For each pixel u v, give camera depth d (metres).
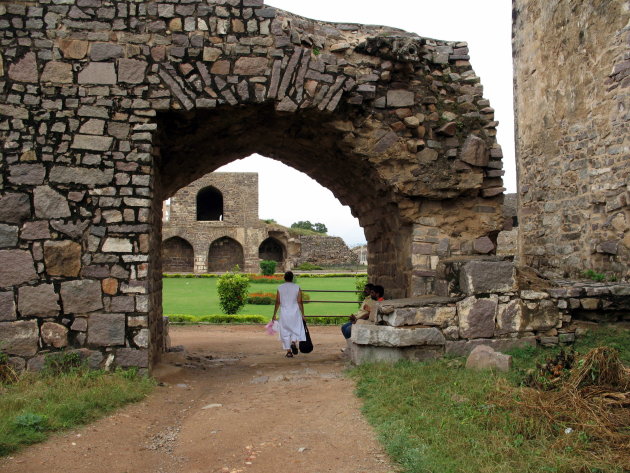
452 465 3.32
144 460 3.84
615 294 6.59
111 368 6.20
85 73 6.52
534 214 11.36
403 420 4.18
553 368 4.90
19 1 6.48
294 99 7.08
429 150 7.84
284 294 8.73
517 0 12.31
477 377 5.18
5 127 6.32
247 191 39.34
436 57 8.02
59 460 3.64
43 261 6.23
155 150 6.85
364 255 49.44
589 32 9.27
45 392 5.07
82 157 6.41
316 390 5.73
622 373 4.52
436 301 6.34
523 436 3.72
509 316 6.39
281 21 7.21
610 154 8.69
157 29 6.73
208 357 8.91
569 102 9.95
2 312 6.10
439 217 8.06
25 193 6.28
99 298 6.27
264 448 4.00
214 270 39.69
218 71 6.86
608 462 3.24
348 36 7.74
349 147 7.77
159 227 7.98
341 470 3.51
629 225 8.26
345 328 8.33
